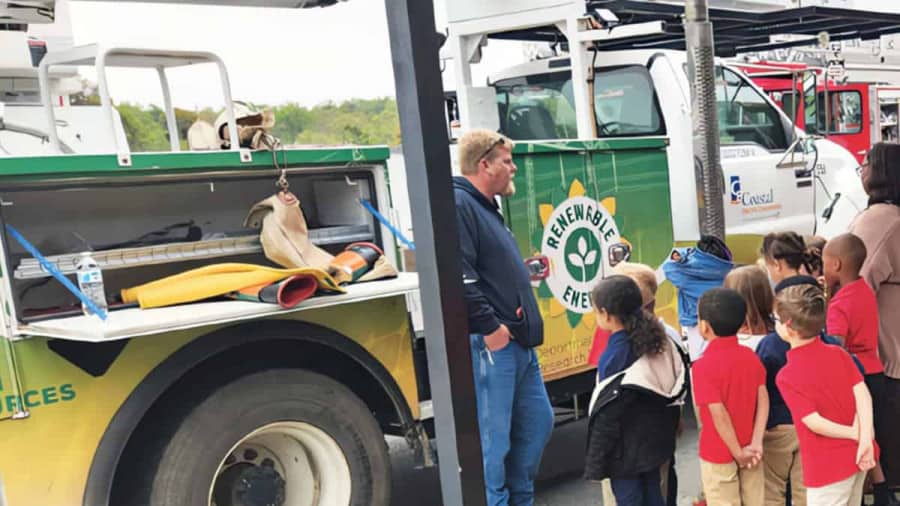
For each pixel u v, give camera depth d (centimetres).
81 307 345
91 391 344
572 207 508
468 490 249
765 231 675
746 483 371
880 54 1350
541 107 705
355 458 407
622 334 372
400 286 385
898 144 422
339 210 429
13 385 329
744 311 362
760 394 365
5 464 329
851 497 355
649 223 552
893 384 410
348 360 421
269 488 403
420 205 245
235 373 381
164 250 370
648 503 376
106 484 344
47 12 449
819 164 733
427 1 241
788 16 718
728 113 675
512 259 408
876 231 413
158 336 358
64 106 506
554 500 513
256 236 397
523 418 423
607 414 366
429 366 251
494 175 406
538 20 632
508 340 396
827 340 372
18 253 341
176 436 365
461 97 657
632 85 644
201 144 402
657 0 657
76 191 360
